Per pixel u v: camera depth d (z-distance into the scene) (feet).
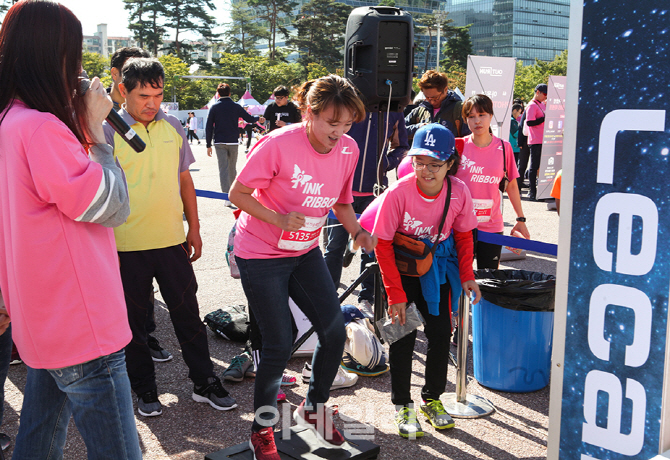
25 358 5.62
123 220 5.81
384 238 9.37
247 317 14.01
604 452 6.50
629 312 6.13
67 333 5.49
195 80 286.05
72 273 5.48
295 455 8.41
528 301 10.88
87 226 5.62
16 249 5.36
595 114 6.16
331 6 320.09
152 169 9.91
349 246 9.76
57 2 5.45
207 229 26.27
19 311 5.51
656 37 5.64
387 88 11.89
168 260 10.11
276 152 7.61
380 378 11.96
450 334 9.95
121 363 5.88
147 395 10.21
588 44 6.12
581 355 6.57
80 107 5.61
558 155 33.09
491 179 12.66
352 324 12.19
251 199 7.66
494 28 464.24
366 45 11.75
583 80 6.21
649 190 5.84
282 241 7.80
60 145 5.21
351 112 7.32
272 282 8.02
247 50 347.15
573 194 6.44
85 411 5.71
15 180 5.24
